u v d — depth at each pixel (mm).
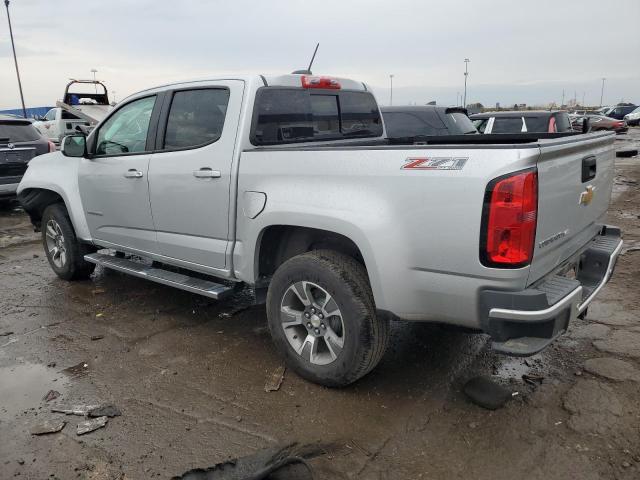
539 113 10445
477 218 2621
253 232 3584
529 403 3221
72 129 17531
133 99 4539
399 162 2875
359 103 4770
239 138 3658
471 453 2789
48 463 2760
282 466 2637
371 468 2691
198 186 3895
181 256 4238
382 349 3240
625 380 3436
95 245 5195
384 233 2920
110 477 2648
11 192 8969
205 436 2965
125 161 4496
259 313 4777
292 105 4027
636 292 4984
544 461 2705
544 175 2646
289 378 3594
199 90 3990
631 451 2754
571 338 4074
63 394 3438
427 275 2852
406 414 3146
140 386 3523
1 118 9023
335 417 3125
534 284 2789
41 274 6043
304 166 3273
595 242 3662
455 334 4219
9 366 3830
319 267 3240
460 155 2688
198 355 3959
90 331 4418
